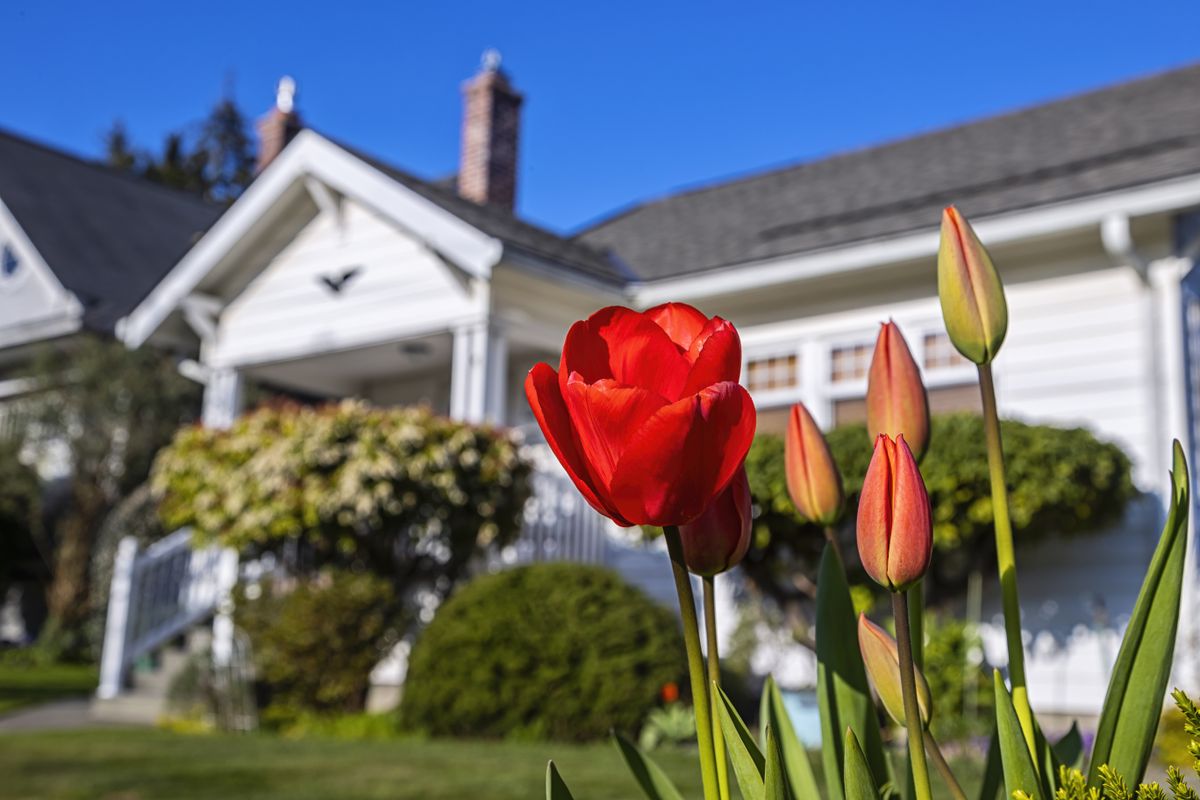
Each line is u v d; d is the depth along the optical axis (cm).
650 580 976
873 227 933
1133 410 809
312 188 1130
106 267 1838
